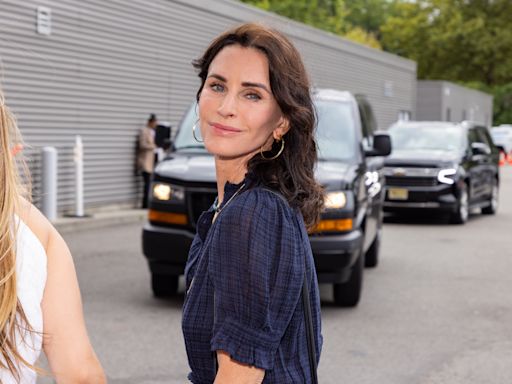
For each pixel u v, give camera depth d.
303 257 1.95
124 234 13.71
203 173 7.69
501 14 60.56
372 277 10.06
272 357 1.90
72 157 15.63
